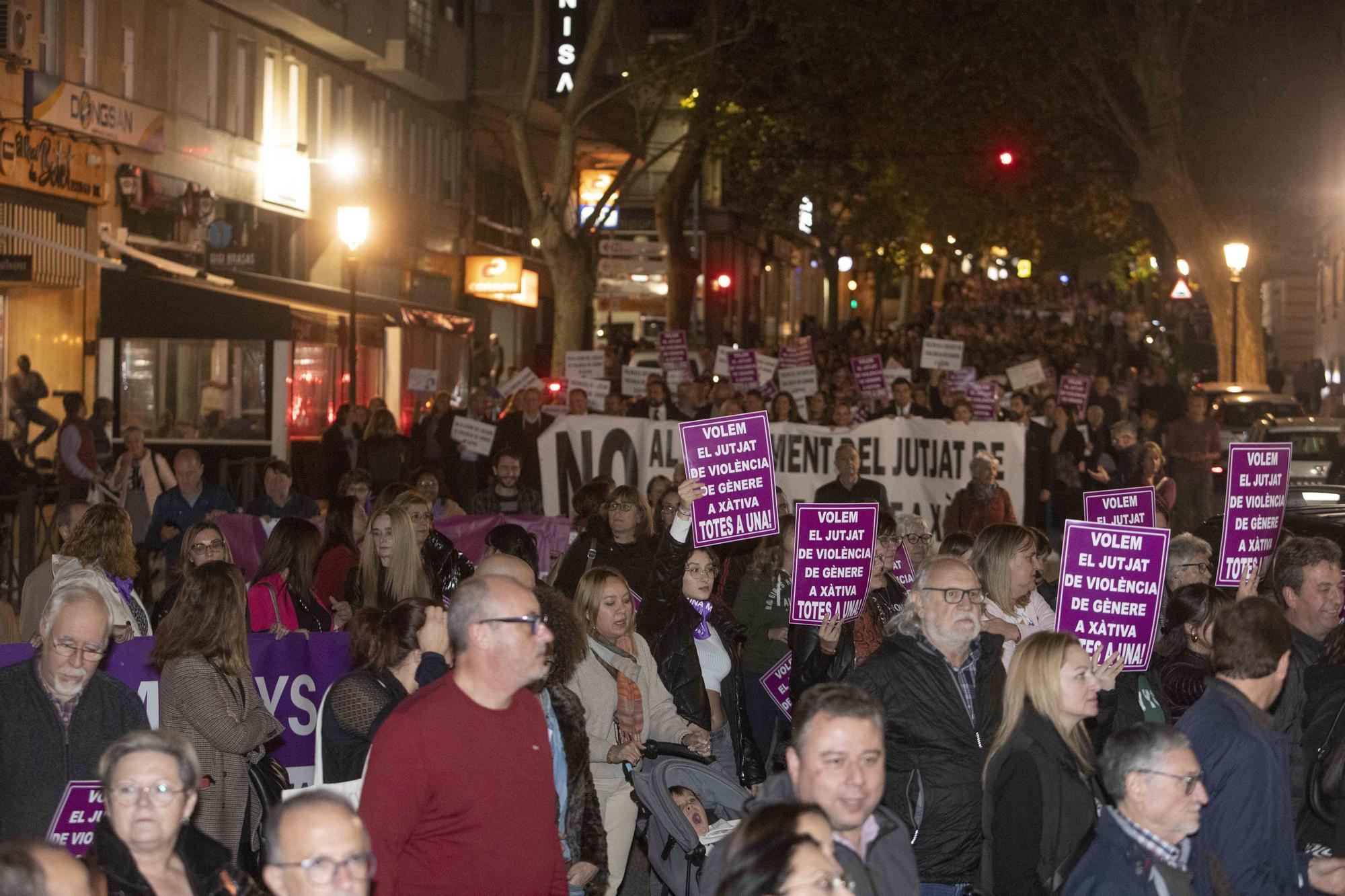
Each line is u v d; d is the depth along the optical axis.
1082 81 38.41
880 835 4.87
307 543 9.03
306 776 8.43
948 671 6.18
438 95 37.53
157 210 25.25
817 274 99.25
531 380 23.03
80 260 23.09
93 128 22.56
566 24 38.38
